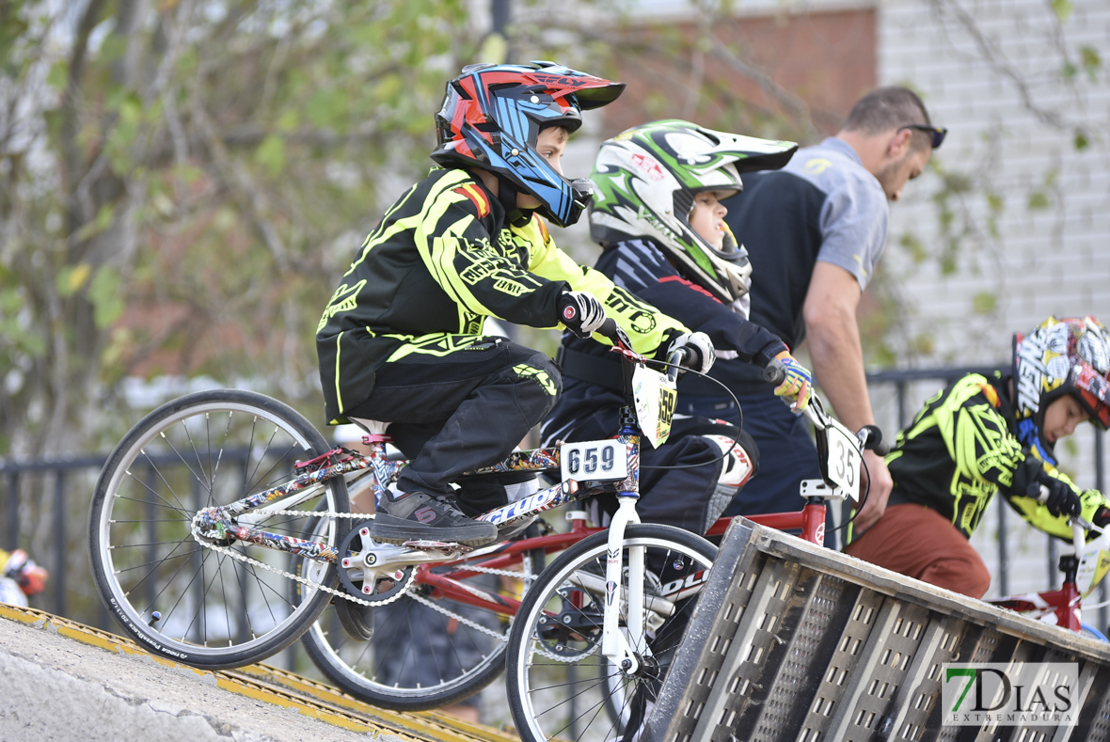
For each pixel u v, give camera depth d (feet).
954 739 37.91
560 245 97.96
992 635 36.94
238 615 66.85
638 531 37.45
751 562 32.71
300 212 99.76
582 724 75.05
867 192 49.49
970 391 50.96
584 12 106.83
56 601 67.05
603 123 106.52
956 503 51.01
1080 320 51.01
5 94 91.45
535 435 60.08
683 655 32.89
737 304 45.83
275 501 41.83
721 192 45.03
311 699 41.37
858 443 40.83
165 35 97.40
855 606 34.22
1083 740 40.68
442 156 38.86
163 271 101.40
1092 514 49.11
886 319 90.99
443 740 43.16
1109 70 104.37
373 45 89.92
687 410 45.91
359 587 42.63
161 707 33.04
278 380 95.09
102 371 99.71
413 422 39.04
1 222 93.61
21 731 33.45
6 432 95.66
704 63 113.39
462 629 57.06
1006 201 110.73
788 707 34.63
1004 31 112.47
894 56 115.34
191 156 100.58
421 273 37.70
